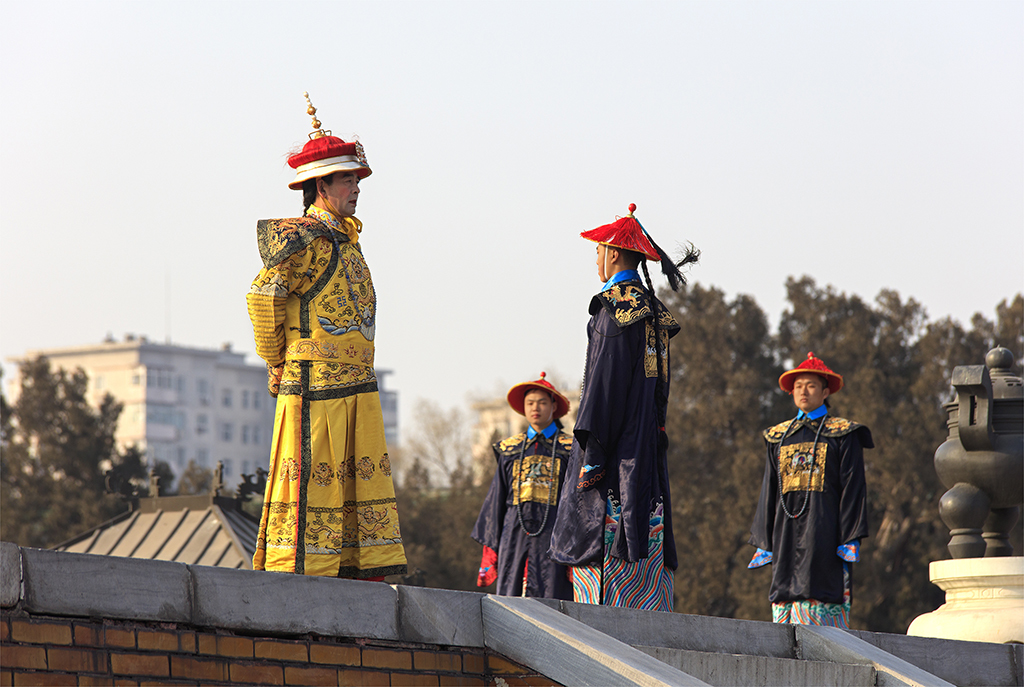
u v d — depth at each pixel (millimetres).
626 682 11883
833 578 22094
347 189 15953
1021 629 20797
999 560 21547
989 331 87875
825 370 22672
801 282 93625
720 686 14156
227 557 36562
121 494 39969
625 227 16141
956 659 17547
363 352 15672
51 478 97062
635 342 15719
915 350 90875
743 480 81875
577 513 15781
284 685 11742
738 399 86875
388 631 12430
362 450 15438
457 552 86188
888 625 79312
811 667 14805
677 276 16344
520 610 13039
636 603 15492
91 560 10734
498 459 23844
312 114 16203
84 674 10594
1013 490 22344
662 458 16047
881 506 84250
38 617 10414
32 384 100688
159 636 11086
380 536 15312
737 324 91875
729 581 79500
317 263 15484
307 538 14867
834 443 22359
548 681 12648
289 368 15320
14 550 10289
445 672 12820
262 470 39844
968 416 22500
